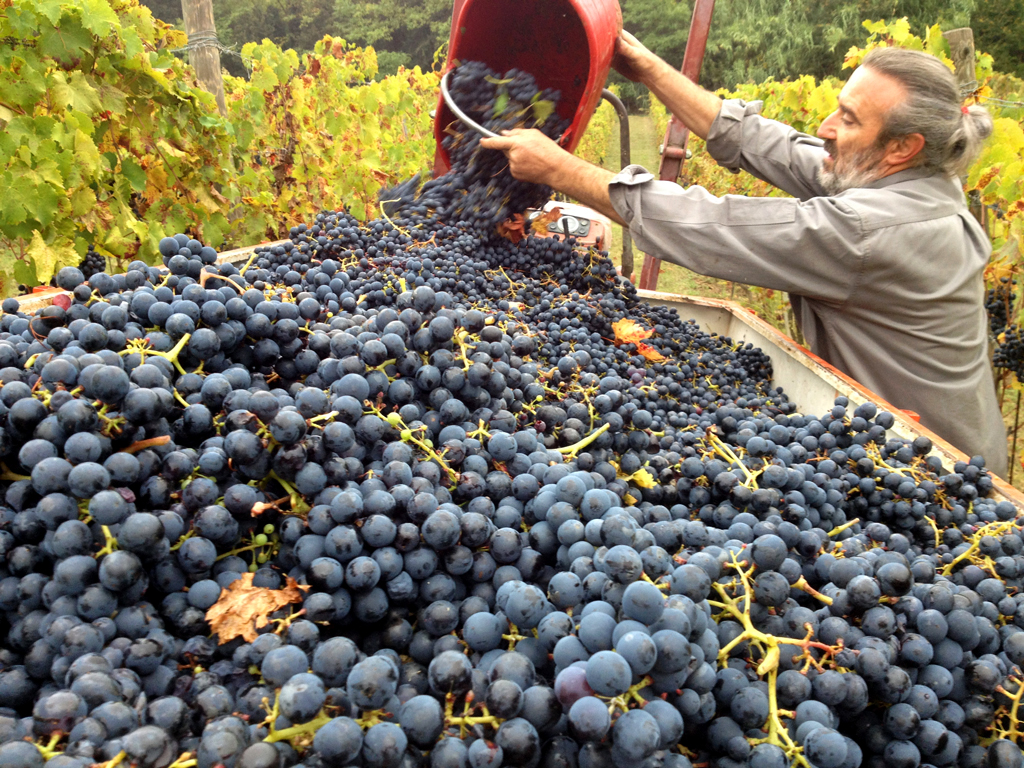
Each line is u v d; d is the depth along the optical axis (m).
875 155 2.96
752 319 3.94
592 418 1.78
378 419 1.35
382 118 8.96
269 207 6.41
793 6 29.59
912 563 1.56
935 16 26.09
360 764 0.89
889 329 2.97
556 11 3.71
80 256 3.91
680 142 5.02
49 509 1.00
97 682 0.88
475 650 1.11
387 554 1.14
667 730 0.93
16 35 3.85
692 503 1.76
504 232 3.72
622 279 3.82
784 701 1.14
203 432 1.26
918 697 1.19
